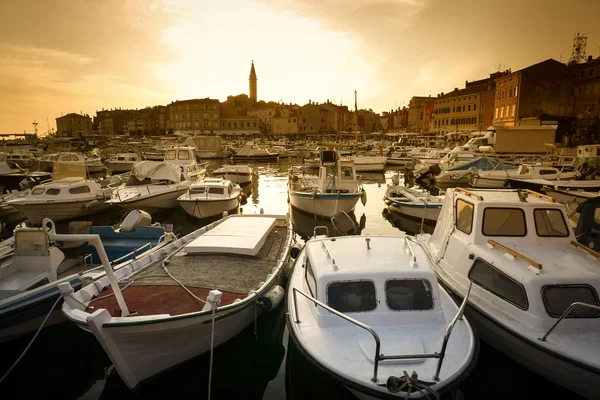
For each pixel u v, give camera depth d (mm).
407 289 6984
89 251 11305
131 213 12797
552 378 6582
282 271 9812
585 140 45406
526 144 38000
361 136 97938
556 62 54250
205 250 10047
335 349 6234
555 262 7516
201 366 7773
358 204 24281
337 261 7469
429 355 5668
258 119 126375
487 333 7516
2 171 28906
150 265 9523
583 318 6621
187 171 24859
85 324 6516
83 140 63375
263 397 7191
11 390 7309
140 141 90875
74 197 18469
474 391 7352
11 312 7695
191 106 115938
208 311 6863
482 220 8586
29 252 9102
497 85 61000
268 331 9383
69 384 7461
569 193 17125
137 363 6656
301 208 20219
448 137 64812
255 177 39281
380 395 5410
